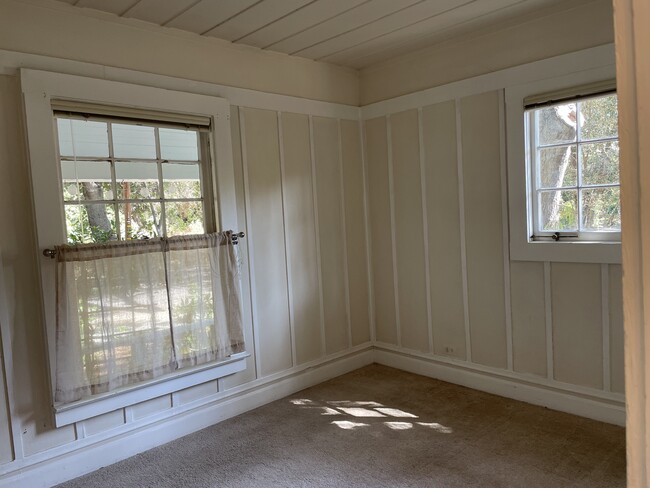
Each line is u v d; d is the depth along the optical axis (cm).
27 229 234
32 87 230
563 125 288
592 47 266
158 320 271
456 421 288
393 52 350
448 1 265
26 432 234
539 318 302
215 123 301
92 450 252
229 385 313
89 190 257
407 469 238
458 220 338
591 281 278
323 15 275
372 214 398
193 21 274
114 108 258
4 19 226
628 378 48
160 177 285
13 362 230
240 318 307
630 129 46
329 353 376
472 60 321
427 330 366
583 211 285
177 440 283
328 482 231
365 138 395
